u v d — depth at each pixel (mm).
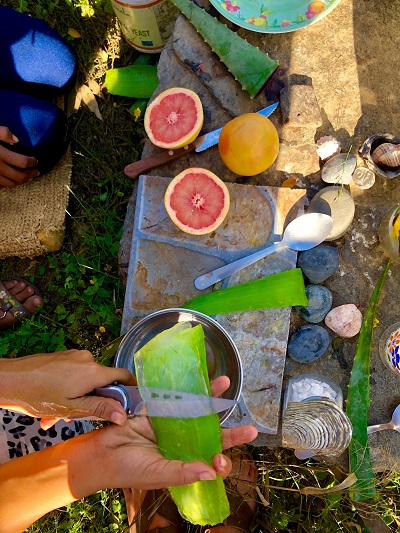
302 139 1757
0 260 2346
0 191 2197
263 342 1664
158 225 1735
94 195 2332
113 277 2219
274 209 1703
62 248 2303
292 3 1720
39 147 1986
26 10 2430
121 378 1225
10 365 1204
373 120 1779
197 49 1803
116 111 2361
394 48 1805
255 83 1708
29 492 1108
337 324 1668
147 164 1793
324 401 1572
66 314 2262
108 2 2387
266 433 1660
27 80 2053
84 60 2398
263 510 2092
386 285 1742
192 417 1172
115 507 2156
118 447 1100
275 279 1643
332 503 1945
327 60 1794
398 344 1582
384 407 1712
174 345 1213
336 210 1654
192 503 1230
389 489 1945
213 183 1641
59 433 1757
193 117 1709
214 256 1712
